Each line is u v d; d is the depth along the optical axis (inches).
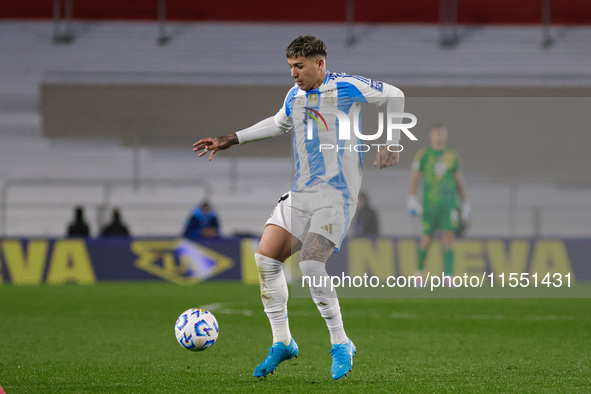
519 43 3270.2
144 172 2883.9
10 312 1318.9
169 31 3267.7
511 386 632.4
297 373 701.3
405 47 3238.2
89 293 1712.6
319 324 1143.6
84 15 3299.7
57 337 989.2
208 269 2070.6
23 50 3144.7
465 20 3368.6
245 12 3348.9
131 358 802.8
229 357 811.4
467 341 949.8
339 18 3348.9
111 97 2994.6
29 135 2952.8
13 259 2044.8
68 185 2792.8
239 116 3016.7
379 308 1407.5
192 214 2135.8
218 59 3161.9
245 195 2822.3
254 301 1521.9
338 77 647.1
